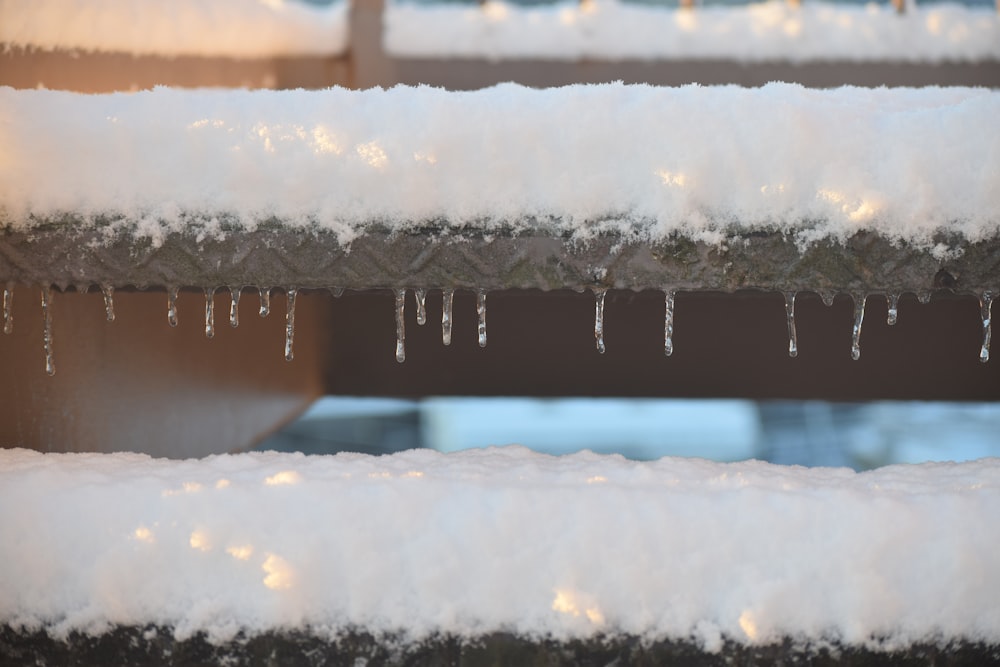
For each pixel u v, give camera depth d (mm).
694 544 1077
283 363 1932
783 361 1994
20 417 1243
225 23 1685
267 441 2549
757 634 1071
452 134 1096
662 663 1078
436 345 2102
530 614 1080
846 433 2584
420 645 1082
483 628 1081
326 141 1101
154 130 1106
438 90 1114
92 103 1116
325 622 1083
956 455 2398
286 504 1090
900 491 1094
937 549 1069
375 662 1084
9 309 1130
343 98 1109
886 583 1069
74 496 1098
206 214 1107
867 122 1091
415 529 1084
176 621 1088
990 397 1955
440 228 1102
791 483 1105
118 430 1360
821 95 1121
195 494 1093
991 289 1092
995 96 1094
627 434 2643
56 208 1113
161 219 1109
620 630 1078
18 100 1115
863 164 1086
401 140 1098
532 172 1096
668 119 1093
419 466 1129
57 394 1282
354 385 2152
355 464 1125
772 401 2021
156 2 1452
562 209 1096
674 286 1102
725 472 1124
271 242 1107
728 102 1097
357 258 1106
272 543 1084
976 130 1084
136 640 1091
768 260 1095
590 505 1084
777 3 2000
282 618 1081
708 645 1075
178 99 1114
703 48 2018
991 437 2506
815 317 1959
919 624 1069
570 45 2025
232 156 1103
